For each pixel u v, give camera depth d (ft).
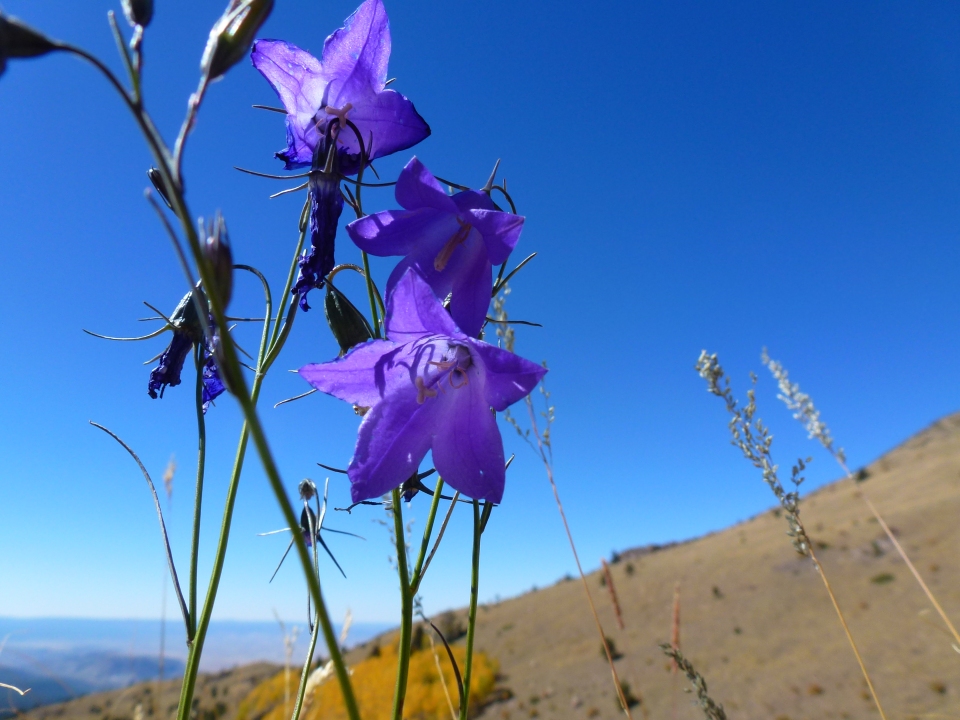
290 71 0.25
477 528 0.21
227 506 0.22
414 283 0.19
